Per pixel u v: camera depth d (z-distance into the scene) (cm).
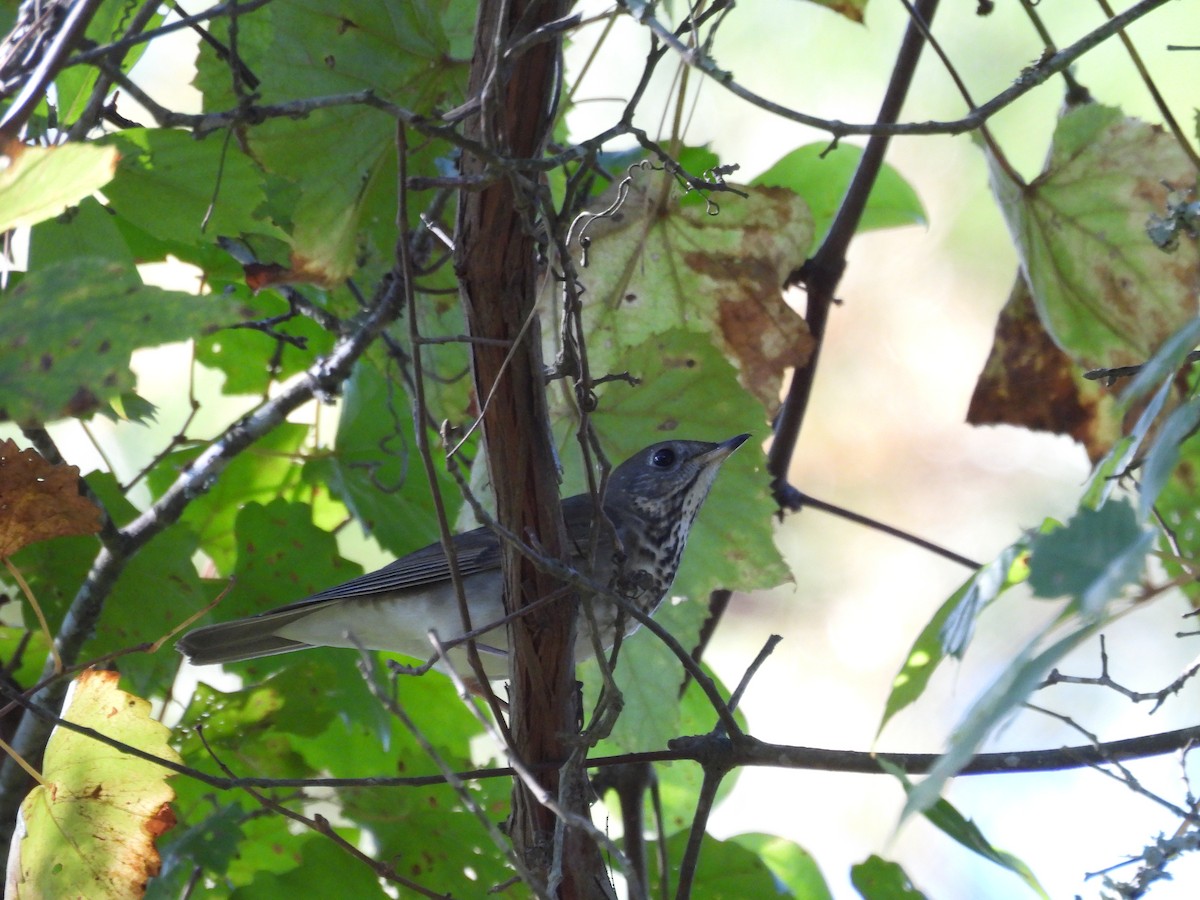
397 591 875
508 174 550
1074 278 841
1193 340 377
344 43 734
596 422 820
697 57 554
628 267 841
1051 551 342
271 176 859
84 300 362
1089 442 931
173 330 356
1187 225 625
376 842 827
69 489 575
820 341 976
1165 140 803
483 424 602
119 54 662
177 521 815
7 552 597
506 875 817
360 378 927
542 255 650
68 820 621
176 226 741
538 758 631
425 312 870
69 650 765
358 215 764
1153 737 622
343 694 834
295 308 916
